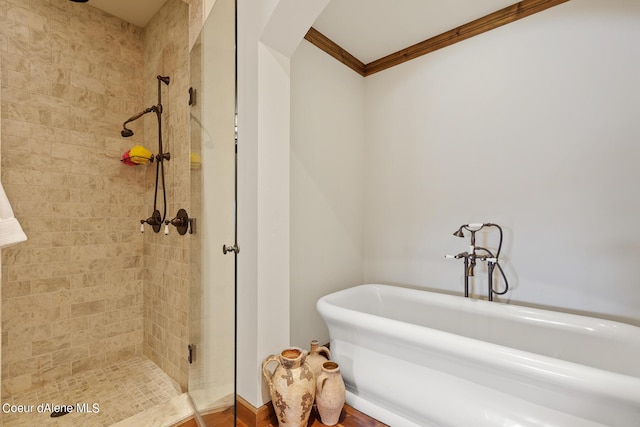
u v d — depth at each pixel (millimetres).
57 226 2043
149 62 2369
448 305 1969
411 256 2428
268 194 1584
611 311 1634
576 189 1745
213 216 1416
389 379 1521
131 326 2359
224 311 1269
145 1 2148
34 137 1958
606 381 998
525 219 1913
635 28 1586
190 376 1692
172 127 2059
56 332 2020
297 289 2088
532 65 1895
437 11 2012
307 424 1528
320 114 2287
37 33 1971
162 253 2182
